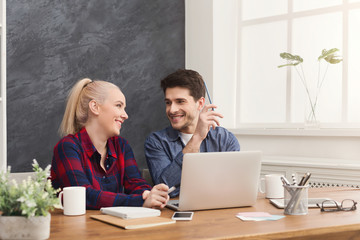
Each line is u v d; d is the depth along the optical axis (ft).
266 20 13.25
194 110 7.88
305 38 12.55
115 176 6.89
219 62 13.50
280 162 11.27
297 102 12.68
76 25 11.93
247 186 6.09
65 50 11.72
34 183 4.58
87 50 12.12
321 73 12.24
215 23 13.41
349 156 11.20
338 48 11.95
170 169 7.11
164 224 5.09
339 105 11.93
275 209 6.05
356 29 11.65
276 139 12.40
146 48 13.25
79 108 6.66
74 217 5.56
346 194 7.33
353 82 11.71
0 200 4.35
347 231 5.20
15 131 10.91
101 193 6.08
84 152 6.52
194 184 5.78
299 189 5.62
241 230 4.78
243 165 6.00
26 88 11.07
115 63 12.66
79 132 6.65
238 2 13.84
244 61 13.73
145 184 7.04
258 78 13.44
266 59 13.29
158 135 8.05
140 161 13.09
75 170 6.27
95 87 6.62
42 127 11.32
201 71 13.62
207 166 5.80
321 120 12.22
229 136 8.26
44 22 11.36
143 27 13.20
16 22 10.93
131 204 6.04
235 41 13.87
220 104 13.53
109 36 12.55
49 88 11.43
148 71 13.28
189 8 13.89
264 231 4.74
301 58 11.99
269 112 13.23
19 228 4.32
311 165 10.71
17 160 10.94
